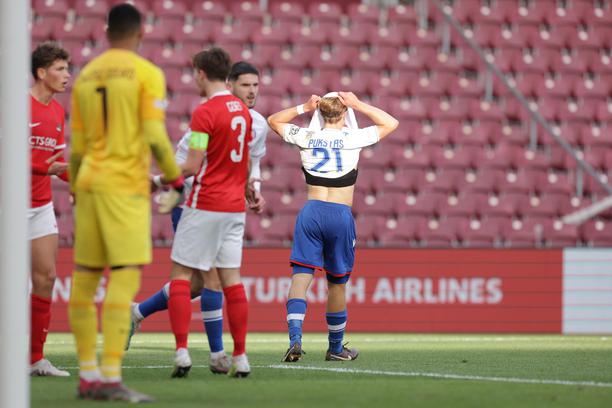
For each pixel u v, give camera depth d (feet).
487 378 77.66
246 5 234.38
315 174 92.89
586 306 161.48
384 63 222.69
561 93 227.20
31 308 78.23
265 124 93.30
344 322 95.14
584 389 69.77
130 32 61.21
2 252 51.01
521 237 194.29
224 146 72.69
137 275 60.80
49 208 80.64
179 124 205.87
